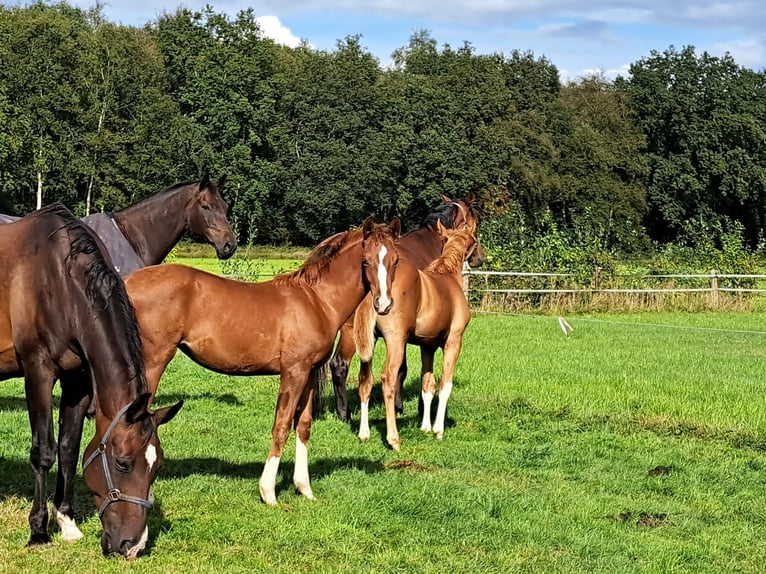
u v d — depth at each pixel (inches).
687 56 2285.9
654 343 661.3
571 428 372.5
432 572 203.8
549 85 2245.3
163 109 1801.2
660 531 243.9
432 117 2011.6
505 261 884.6
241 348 237.8
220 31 2027.6
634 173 2201.0
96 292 196.4
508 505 256.5
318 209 1948.8
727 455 334.3
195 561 203.2
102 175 1739.7
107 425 190.4
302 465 257.8
